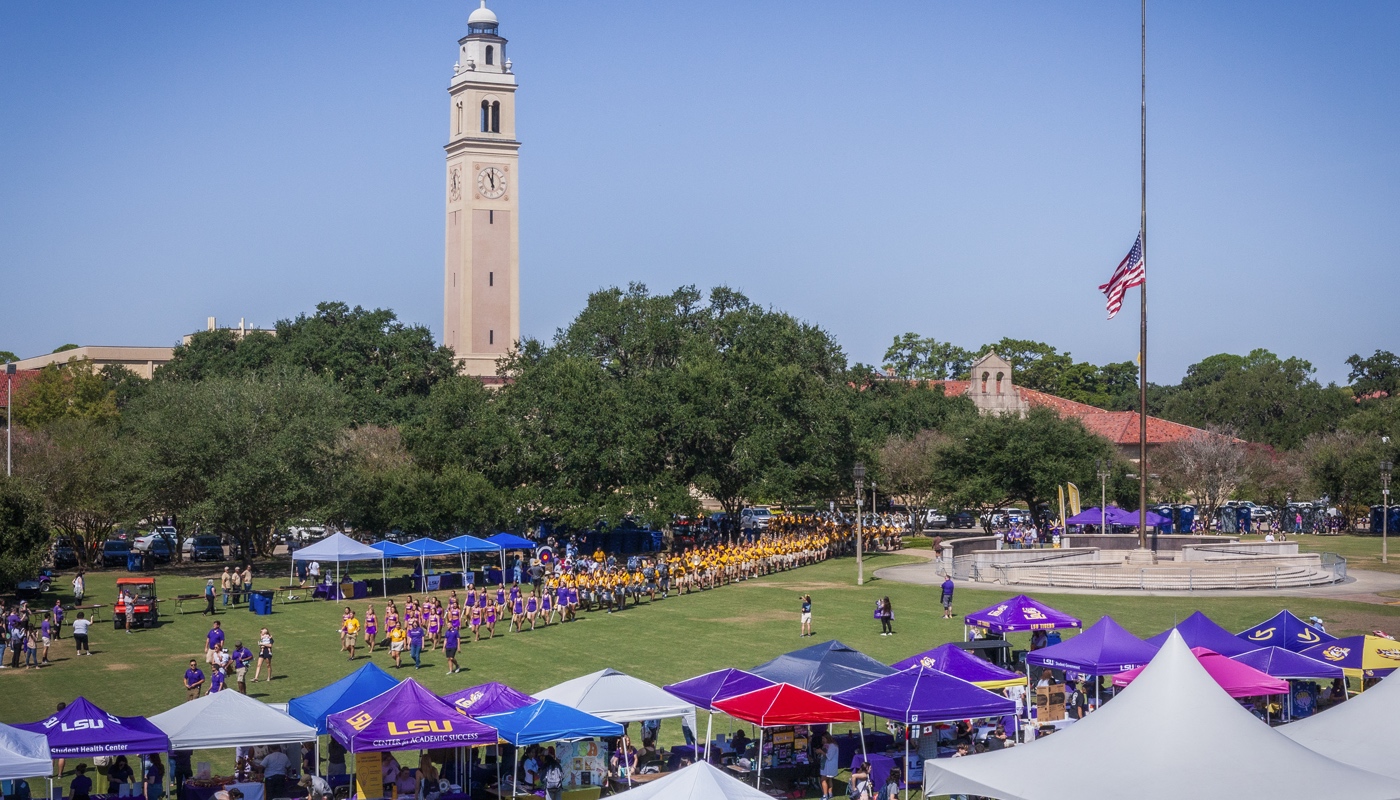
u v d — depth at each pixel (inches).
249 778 1085.8
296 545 3240.7
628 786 1098.7
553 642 1910.7
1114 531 3560.5
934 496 3907.5
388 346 4608.8
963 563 2696.9
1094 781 730.2
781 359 4030.5
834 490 3400.6
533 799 1077.1
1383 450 3998.5
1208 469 4057.6
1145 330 2561.5
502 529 3125.0
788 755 1154.0
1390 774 798.5
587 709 1084.5
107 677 1670.8
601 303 4411.9
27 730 966.4
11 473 2704.2
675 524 3548.2
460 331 5433.1
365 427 3683.6
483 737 999.0
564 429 3157.0
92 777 1206.3
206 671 1710.1
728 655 1756.9
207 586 2271.2
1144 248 2453.2
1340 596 2327.8
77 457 2920.8
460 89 5438.0
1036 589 2470.5
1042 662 1306.6
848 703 1090.7
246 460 2758.4
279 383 3097.9
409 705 1015.0
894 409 4682.6
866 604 2279.8
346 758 1202.6
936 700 1061.8
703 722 1386.6
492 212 5442.9
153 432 2876.5
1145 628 1936.5
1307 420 5935.0
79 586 2297.0
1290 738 839.1
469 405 3430.1
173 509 2903.5
